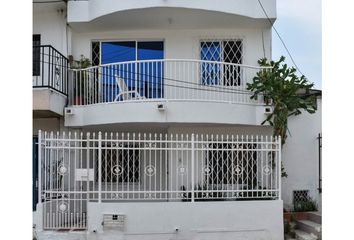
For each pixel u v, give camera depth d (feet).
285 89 34.40
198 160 35.17
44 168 31.37
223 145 34.27
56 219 31.27
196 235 30.58
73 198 33.76
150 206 30.48
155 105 34.27
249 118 35.70
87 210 30.55
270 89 34.65
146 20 38.11
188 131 37.22
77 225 31.63
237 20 38.01
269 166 33.60
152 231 30.37
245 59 39.65
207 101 34.65
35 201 36.88
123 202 30.81
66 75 38.40
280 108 34.47
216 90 36.86
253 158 33.40
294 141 39.75
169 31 40.14
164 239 30.42
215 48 40.11
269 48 39.65
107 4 36.91
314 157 39.78
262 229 31.07
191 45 39.93
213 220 30.76
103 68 38.86
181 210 30.63
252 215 31.09
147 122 34.42
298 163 39.68
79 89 38.40
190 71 39.11
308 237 31.09
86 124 36.37
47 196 32.53
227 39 40.11
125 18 37.70
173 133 37.14
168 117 34.27
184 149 31.19
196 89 36.29
